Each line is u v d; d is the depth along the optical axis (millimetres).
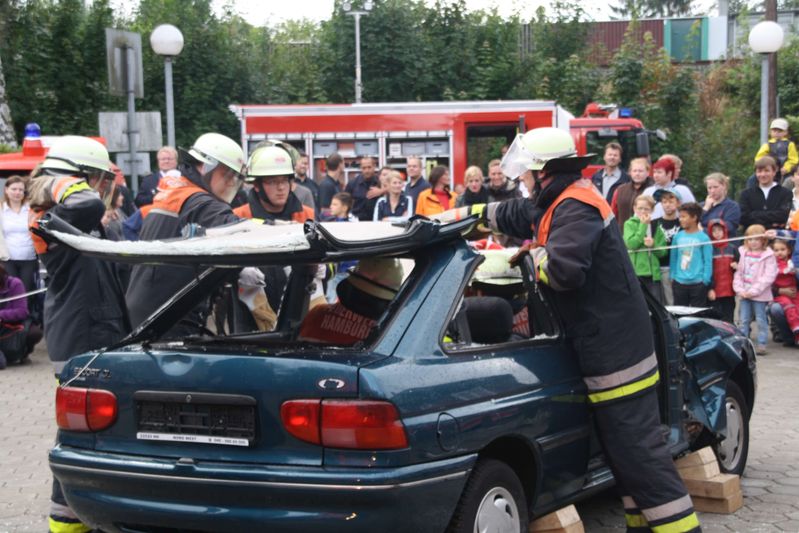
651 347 4898
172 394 4191
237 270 5070
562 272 4637
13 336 11398
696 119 27484
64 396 4531
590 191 4816
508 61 27203
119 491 4305
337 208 11891
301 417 3936
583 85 26984
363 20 26719
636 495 4852
